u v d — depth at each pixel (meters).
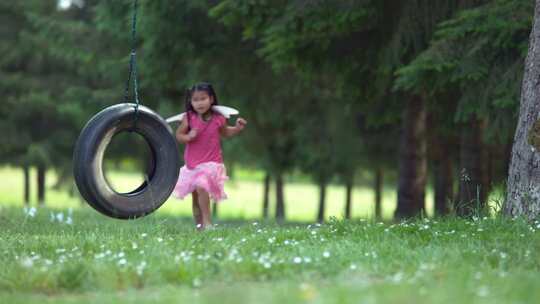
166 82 27.20
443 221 15.27
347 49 22.38
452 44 18.47
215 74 26.61
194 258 10.83
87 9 45.25
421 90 20.12
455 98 23.30
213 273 10.20
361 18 20.27
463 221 14.58
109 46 31.36
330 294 8.20
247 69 26.72
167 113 32.72
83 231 16.69
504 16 17.50
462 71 18.14
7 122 49.28
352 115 34.06
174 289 9.45
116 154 49.75
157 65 25.88
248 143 40.91
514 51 18.41
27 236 14.60
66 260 11.00
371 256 11.22
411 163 27.48
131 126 14.62
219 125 16.27
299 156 41.47
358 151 38.06
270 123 38.84
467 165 24.34
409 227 13.87
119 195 14.36
